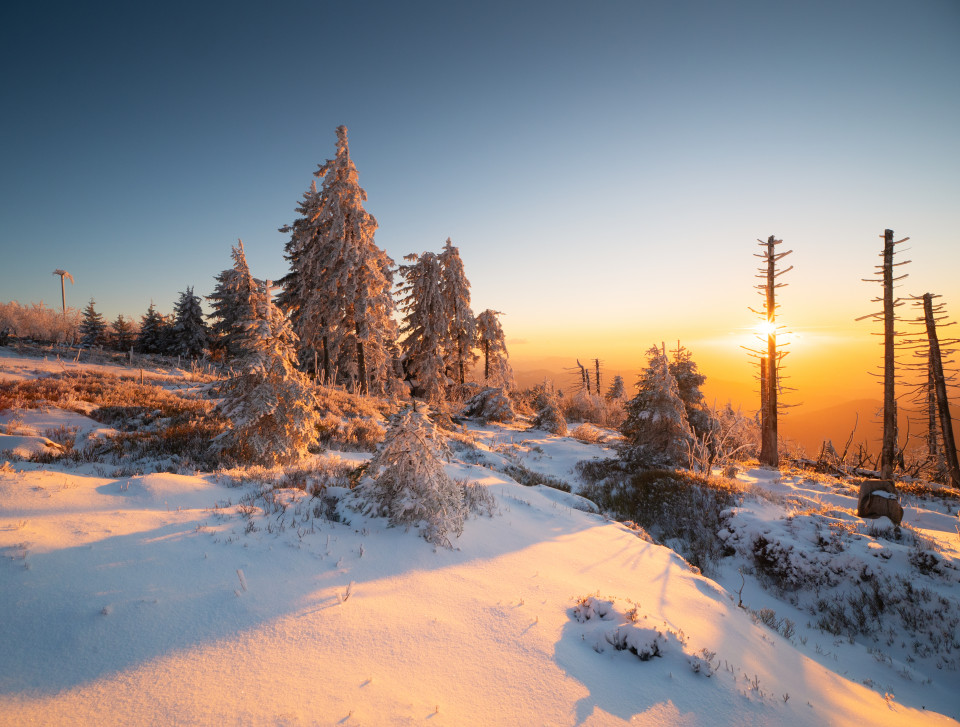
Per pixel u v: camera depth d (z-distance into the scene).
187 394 18.50
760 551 10.65
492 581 5.58
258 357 9.32
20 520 5.05
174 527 5.45
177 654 3.38
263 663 3.42
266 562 4.94
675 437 18.44
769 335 23.36
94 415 14.05
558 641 4.38
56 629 3.47
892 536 11.16
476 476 11.54
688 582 7.18
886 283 18.73
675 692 3.87
